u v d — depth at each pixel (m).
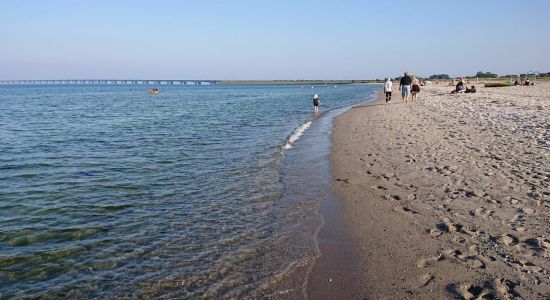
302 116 30.58
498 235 6.32
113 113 35.75
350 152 14.10
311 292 5.22
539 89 48.84
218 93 97.06
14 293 5.54
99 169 12.80
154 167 12.99
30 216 8.53
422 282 5.21
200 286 5.54
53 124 26.61
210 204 9.07
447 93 46.56
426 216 7.44
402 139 15.59
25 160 14.32
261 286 5.45
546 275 5.09
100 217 8.42
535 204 7.53
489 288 4.91
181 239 7.18
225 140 18.67
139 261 6.38
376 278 5.45
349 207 8.41
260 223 7.80
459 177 9.65
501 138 14.17
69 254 6.70
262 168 12.50
